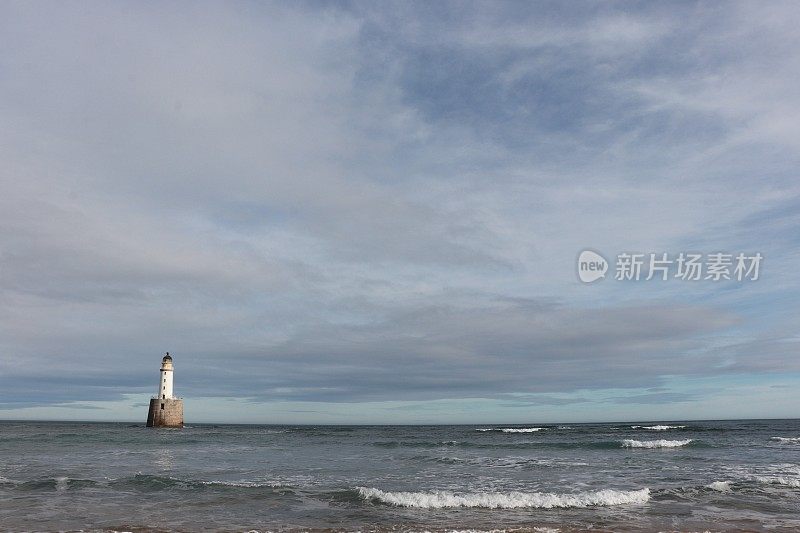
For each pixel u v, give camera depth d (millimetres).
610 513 15688
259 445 47125
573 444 41125
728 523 14312
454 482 21891
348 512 16172
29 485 21016
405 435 64875
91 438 56750
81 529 14000
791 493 18422
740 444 41719
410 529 13914
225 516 15711
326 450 40531
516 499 17344
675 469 25375
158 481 21406
